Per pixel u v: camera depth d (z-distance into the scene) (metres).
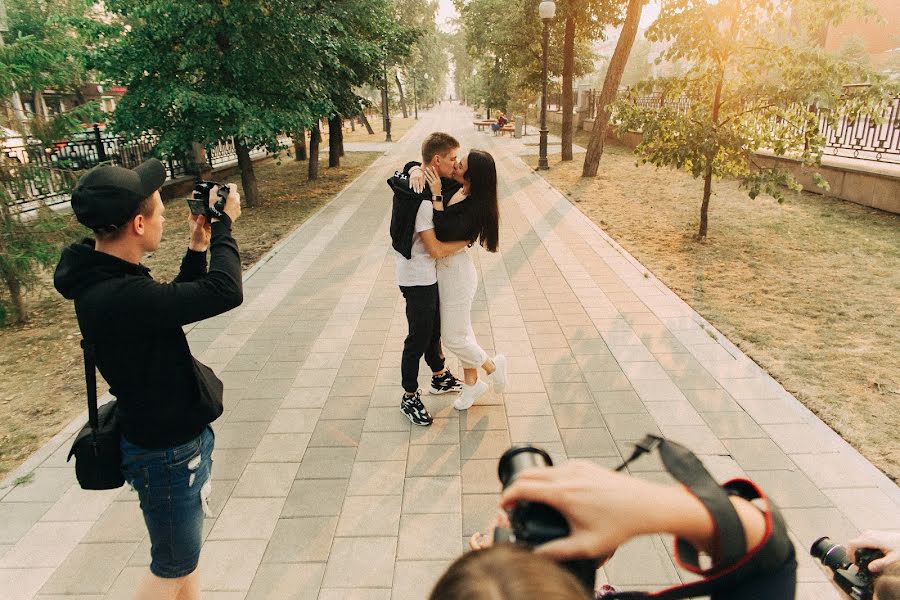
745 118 8.08
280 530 3.32
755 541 0.63
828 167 10.81
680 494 0.61
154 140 14.31
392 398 4.70
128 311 1.98
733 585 0.66
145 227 2.07
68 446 4.25
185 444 2.21
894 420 4.14
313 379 5.05
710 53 7.82
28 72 6.47
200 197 2.21
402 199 3.75
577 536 0.57
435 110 99.88
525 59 22.45
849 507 3.34
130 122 11.19
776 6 7.59
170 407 2.14
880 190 9.70
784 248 8.22
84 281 2.01
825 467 3.68
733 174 8.28
